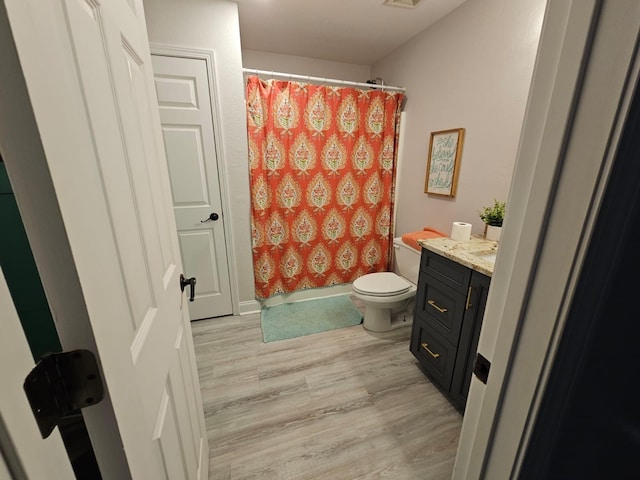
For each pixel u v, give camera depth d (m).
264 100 2.17
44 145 0.29
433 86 2.17
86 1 0.43
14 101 0.28
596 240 0.36
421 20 2.07
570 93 0.34
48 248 0.32
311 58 2.80
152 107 0.83
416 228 2.52
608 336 0.41
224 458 1.26
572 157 0.35
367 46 2.52
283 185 2.40
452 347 1.48
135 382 0.48
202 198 2.18
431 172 2.25
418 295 1.73
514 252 0.44
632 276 0.39
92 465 0.67
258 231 2.36
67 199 0.33
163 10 1.78
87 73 0.41
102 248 0.40
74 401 0.36
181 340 0.92
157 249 0.74
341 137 2.46
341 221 2.66
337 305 2.64
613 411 0.47
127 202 0.54
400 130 2.56
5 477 0.27
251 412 1.49
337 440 1.34
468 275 1.34
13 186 0.30
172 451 0.70
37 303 0.75
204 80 1.96
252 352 1.98
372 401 1.56
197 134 2.05
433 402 1.55
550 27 0.36
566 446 0.46
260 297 2.52
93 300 0.36
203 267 2.31
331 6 1.89
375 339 2.12
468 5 1.80
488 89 1.73
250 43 2.47
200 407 1.15
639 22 0.28
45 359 0.32
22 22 0.27
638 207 0.35
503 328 0.47
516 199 0.43
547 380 0.42
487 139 1.77
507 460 0.49
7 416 0.27
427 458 1.26
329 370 1.80
